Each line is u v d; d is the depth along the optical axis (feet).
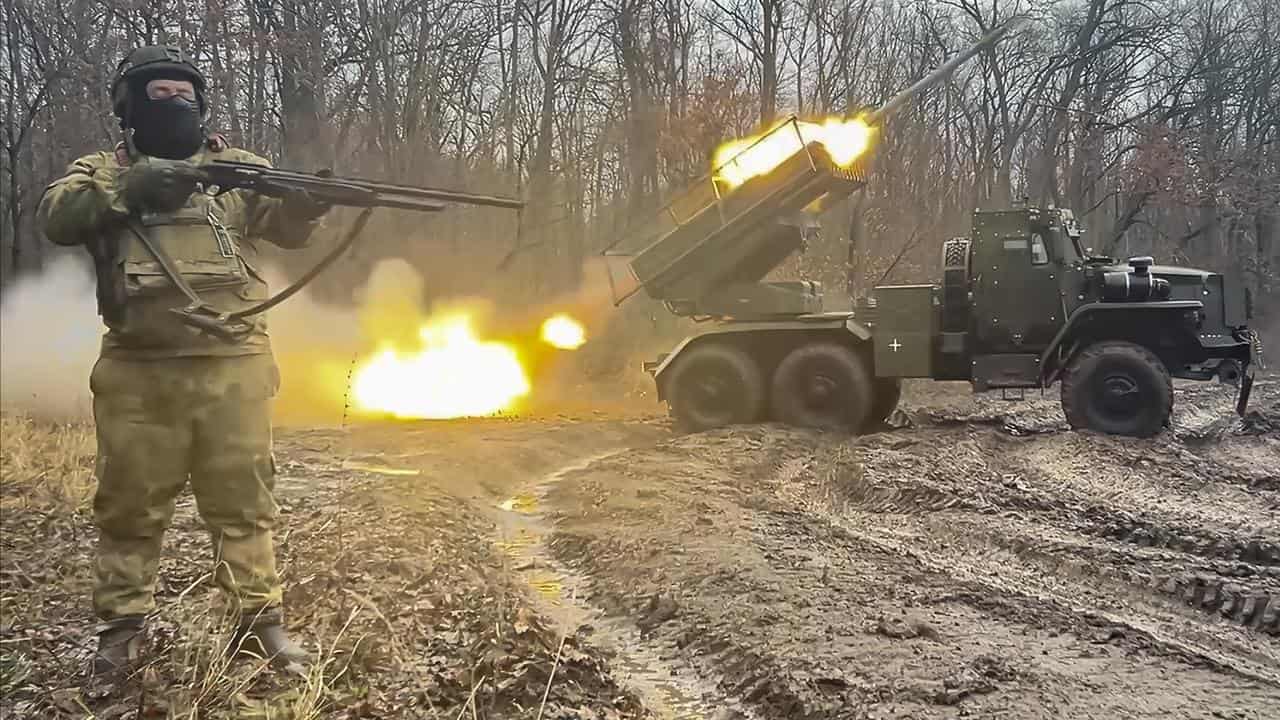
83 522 24.67
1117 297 43.14
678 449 37.55
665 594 18.38
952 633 15.99
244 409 13.30
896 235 81.61
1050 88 108.58
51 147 76.89
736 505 26.68
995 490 28.50
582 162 94.79
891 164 85.61
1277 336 109.60
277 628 13.64
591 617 18.04
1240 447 41.32
